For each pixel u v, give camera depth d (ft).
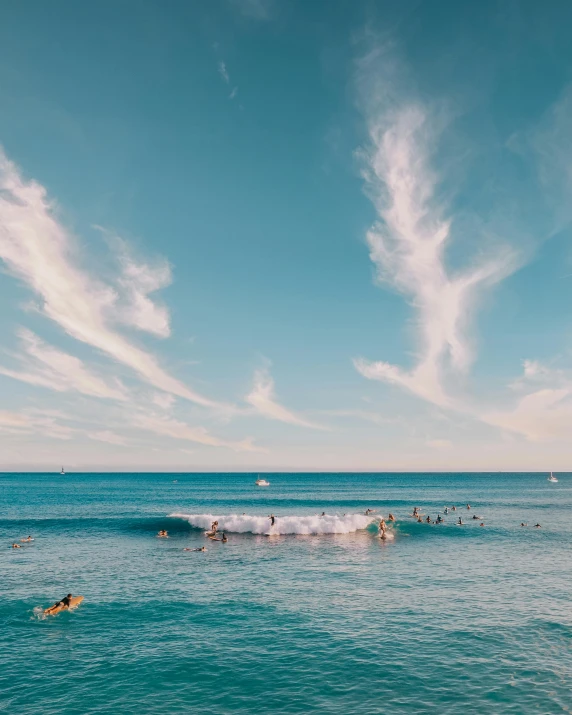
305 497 419.33
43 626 77.87
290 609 86.22
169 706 53.16
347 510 283.18
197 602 90.07
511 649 68.33
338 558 131.13
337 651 67.97
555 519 232.73
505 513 265.95
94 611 85.15
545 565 123.03
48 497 407.03
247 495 449.89
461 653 67.05
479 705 52.90
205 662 64.54
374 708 52.47
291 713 51.52
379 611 85.05
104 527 189.37
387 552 140.46
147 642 71.41
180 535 169.48
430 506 316.19
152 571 114.83
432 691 56.29
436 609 86.17
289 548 146.00
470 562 126.52
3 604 89.15
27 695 55.83
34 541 158.81
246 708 52.65
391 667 62.75
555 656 65.98
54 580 106.22
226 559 129.18
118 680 59.52
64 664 64.13
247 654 67.10
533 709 51.98
